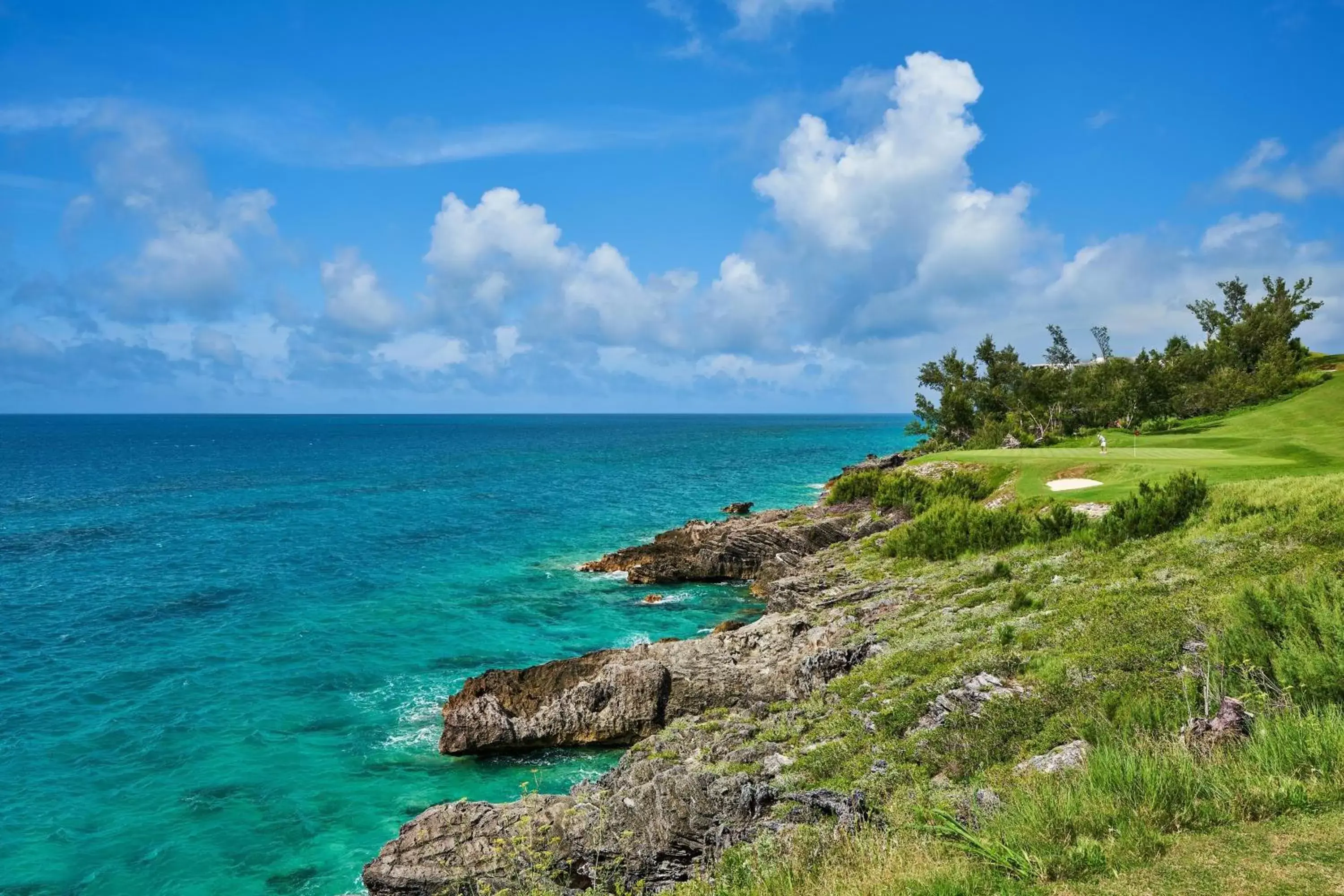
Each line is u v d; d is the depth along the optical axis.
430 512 78.50
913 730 16.08
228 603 43.25
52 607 42.62
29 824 21.38
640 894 13.88
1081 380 98.19
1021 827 8.59
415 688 30.88
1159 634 15.78
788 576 40.38
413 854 17.22
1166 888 6.80
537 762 24.97
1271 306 107.50
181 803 22.52
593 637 37.19
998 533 34.09
